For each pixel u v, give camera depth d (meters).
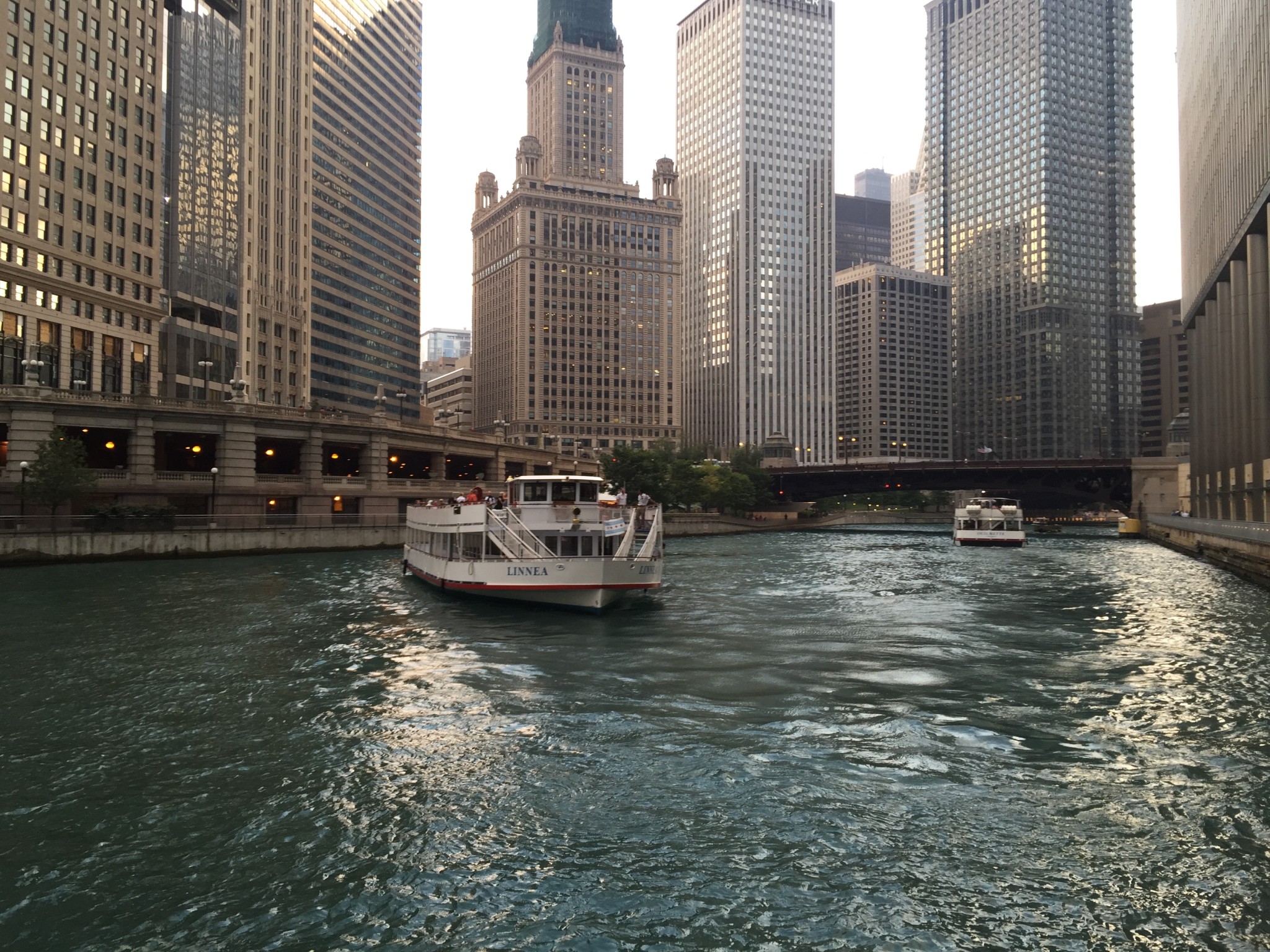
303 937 10.15
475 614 34.69
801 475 153.12
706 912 10.73
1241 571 51.94
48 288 75.81
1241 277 83.19
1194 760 16.33
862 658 26.38
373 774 15.48
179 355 101.88
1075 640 29.75
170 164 102.31
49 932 10.20
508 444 105.06
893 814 13.71
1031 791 14.71
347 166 168.25
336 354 163.75
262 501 70.38
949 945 10.03
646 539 37.78
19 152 73.19
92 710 19.52
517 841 12.69
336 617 33.41
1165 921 10.53
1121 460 122.06
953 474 137.75
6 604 35.88
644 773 15.56
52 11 76.75
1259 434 74.62
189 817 13.50
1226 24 85.88
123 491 63.44
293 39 134.12
